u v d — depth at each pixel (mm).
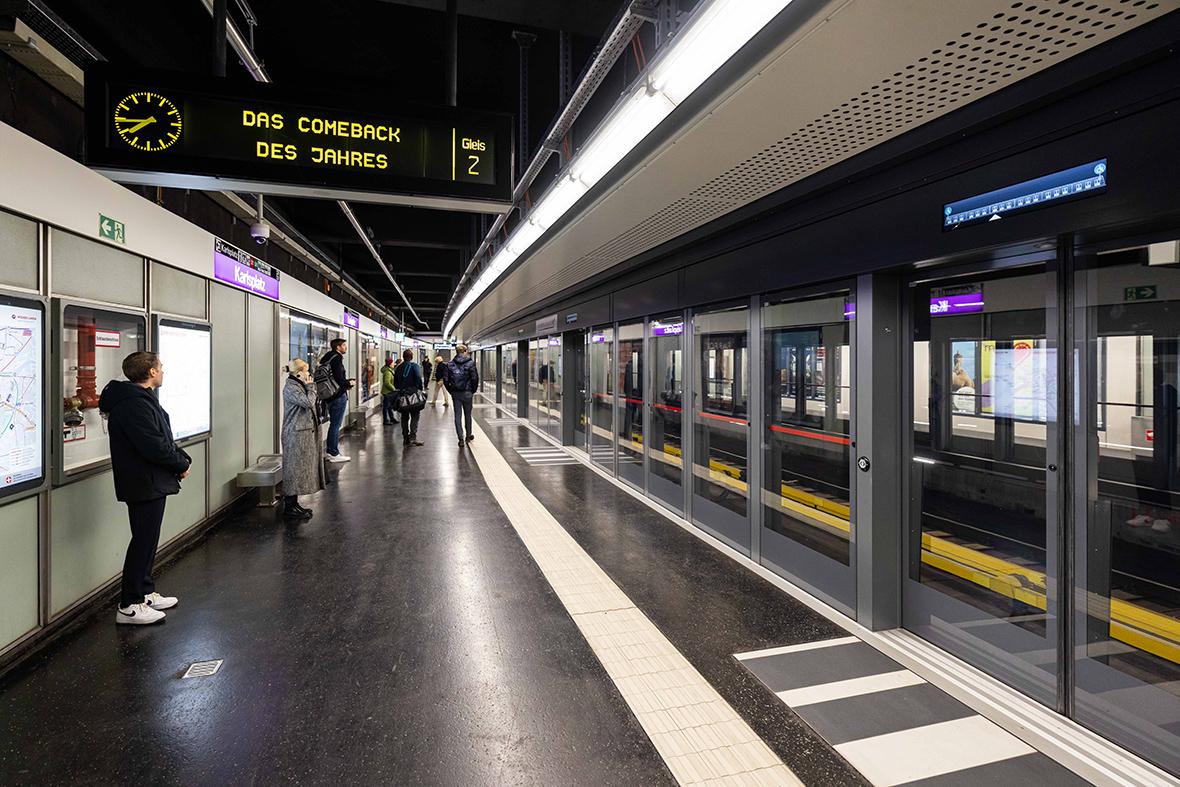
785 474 4180
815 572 3719
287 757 2160
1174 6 1704
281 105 3010
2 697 2527
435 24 4730
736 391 5027
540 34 4992
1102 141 2037
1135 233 2145
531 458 9148
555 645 3055
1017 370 2930
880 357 3207
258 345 6590
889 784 2041
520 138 5219
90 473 3340
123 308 3645
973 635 2854
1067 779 2064
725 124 2627
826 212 3408
